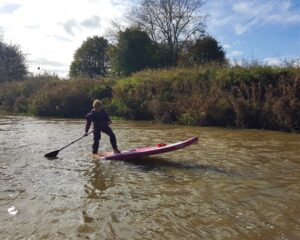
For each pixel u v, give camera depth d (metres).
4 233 5.29
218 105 18.62
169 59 42.47
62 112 25.81
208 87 20.55
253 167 9.15
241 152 11.12
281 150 11.49
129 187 7.45
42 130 16.58
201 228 5.46
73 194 7.00
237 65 21.30
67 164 9.45
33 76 33.50
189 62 37.56
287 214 5.98
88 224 5.62
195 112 19.22
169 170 8.84
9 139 13.59
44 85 29.59
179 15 43.56
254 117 17.73
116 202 6.56
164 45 43.94
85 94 25.95
